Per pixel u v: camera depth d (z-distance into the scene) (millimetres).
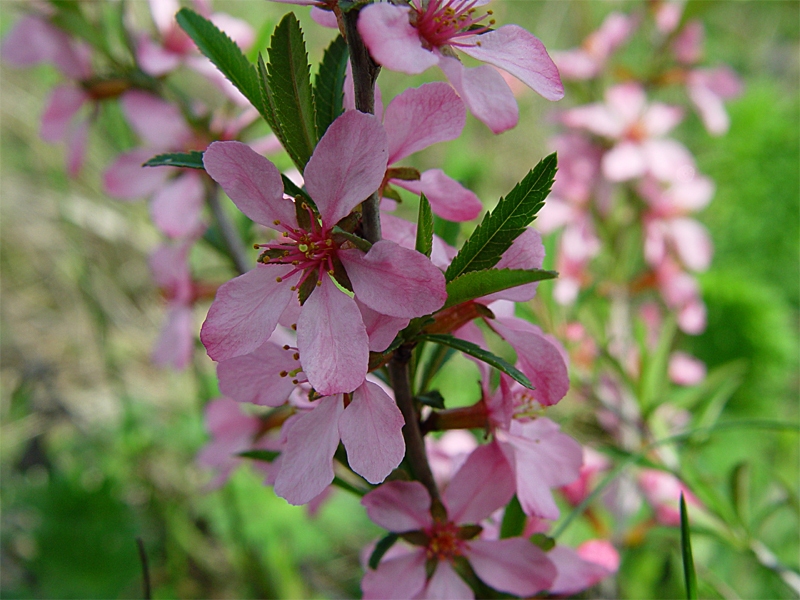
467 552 94
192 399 266
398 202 85
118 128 235
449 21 72
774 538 214
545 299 167
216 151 72
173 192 174
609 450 164
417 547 95
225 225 174
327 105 80
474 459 93
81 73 181
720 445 241
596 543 132
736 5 429
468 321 83
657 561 198
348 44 71
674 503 181
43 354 303
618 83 229
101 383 294
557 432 99
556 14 382
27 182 334
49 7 177
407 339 77
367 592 91
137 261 313
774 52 443
